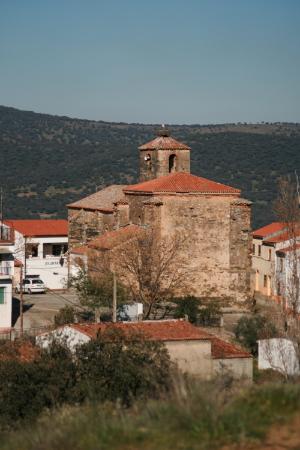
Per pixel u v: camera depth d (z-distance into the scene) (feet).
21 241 444.55
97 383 142.00
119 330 174.09
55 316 280.31
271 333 220.02
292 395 96.32
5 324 276.00
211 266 336.29
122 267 315.58
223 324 288.51
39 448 92.12
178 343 187.52
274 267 362.94
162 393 111.14
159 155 382.42
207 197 335.88
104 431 91.40
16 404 139.13
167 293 318.04
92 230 390.83
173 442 87.45
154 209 329.52
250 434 87.66
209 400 94.12
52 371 146.30
